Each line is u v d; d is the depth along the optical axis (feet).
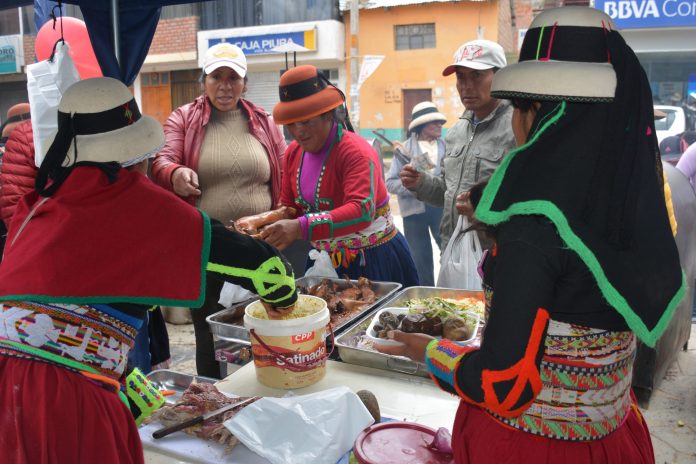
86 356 4.31
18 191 8.80
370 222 8.57
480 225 3.68
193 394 5.39
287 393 5.51
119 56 9.45
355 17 36.27
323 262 9.52
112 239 4.25
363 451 4.53
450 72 10.20
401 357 6.01
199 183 10.77
